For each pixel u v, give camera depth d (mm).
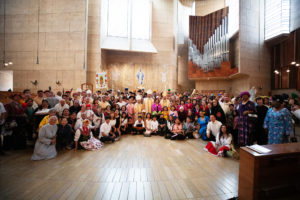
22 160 3238
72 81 11195
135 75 13391
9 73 13695
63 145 4008
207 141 4828
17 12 11469
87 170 2783
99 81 9805
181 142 4715
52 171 2736
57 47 11336
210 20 12883
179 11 15867
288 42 9758
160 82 13469
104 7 12414
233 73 11164
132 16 13070
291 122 2852
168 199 1974
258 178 1670
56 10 11383
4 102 6383
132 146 4277
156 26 13492
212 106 5141
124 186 2270
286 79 9961
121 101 6621
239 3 10422
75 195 2037
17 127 3916
